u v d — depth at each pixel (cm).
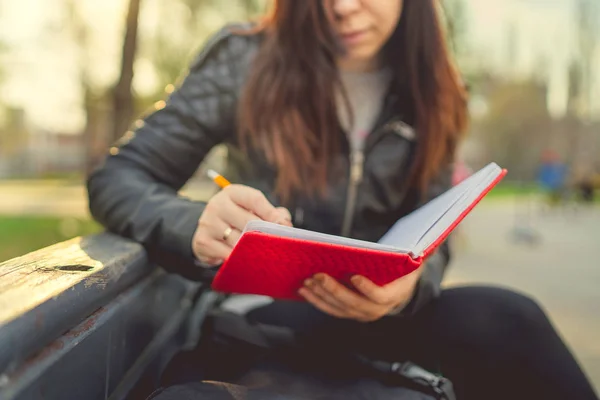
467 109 172
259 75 148
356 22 146
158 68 1266
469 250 970
